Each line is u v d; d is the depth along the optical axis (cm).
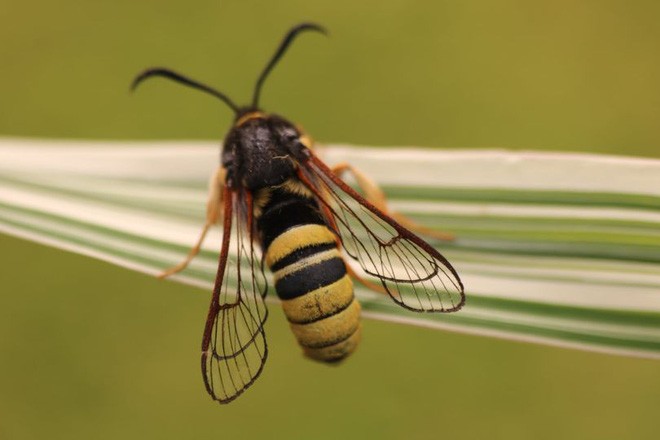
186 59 23
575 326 15
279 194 16
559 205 16
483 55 23
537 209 16
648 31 23
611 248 15
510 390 20
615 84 22
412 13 24
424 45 23
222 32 24
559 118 22
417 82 23
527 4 24
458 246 16
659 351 15
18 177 17
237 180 16
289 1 24
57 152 17
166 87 23
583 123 22
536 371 20
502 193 16
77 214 16
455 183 16
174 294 21
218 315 15
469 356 20
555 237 16
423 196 16
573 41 23
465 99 23
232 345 15
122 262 16
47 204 17
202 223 17
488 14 24
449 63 23
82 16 24
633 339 15
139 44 23
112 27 24
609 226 16
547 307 15
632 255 15
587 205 16
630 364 20
